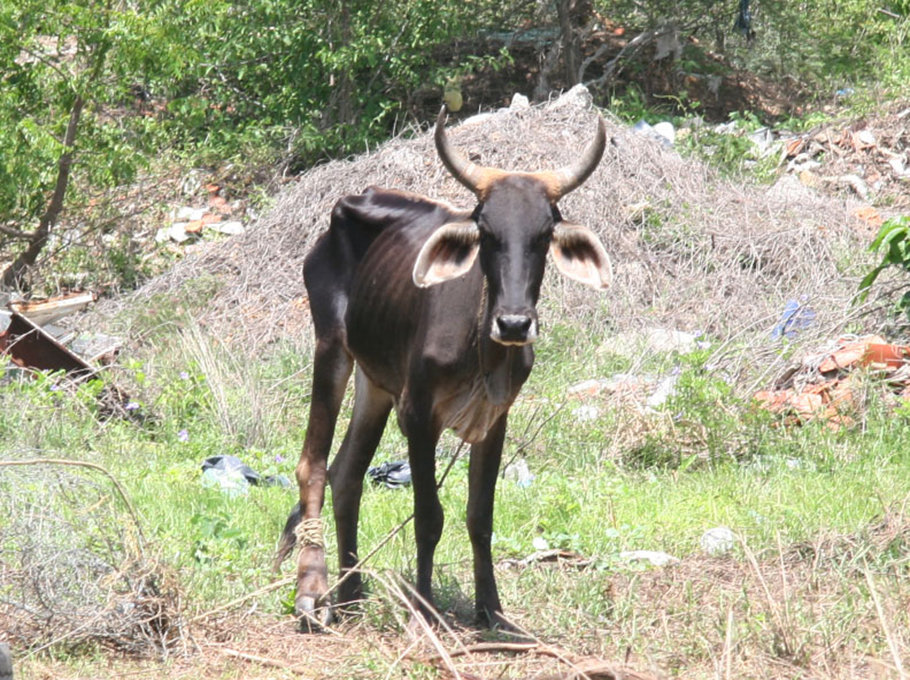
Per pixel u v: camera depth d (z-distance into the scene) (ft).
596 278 26.76
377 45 91.61
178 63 71.46
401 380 30.96
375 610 30.37
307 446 32.91
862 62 110.83
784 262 68.54
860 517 38.22
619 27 116.47
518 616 30.66
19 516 27.76
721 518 39.58
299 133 92.94
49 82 71.67
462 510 40.14
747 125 94.94
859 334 59.36
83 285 76.59
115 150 71.82
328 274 33.81
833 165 87.61
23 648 26.94
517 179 27.32
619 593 31.91
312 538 31.27
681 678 25.80
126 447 48.52
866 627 28.19
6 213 73.15
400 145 78.33
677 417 49.67
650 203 72.84
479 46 108.47
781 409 51.60
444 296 28.71
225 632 28.99
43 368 55.36
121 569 27.50
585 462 47.47
